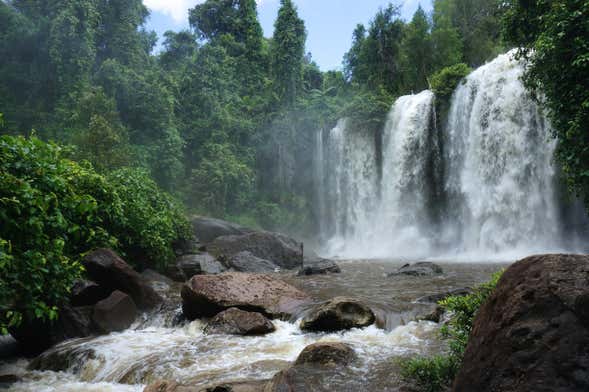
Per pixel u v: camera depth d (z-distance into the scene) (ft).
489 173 78.02
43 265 18.79
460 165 85.71
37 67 105.81
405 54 119.96
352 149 108.78
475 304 14.73
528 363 9.53
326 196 115.44
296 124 121.29
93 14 106.83
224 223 71.15
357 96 111.34
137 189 46.06
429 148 92.94
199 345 22.29
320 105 121.19
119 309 28.14
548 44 29.81
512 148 74.28
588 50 28.22
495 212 76.48
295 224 115.96
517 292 10.44
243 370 18.42
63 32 101.35
